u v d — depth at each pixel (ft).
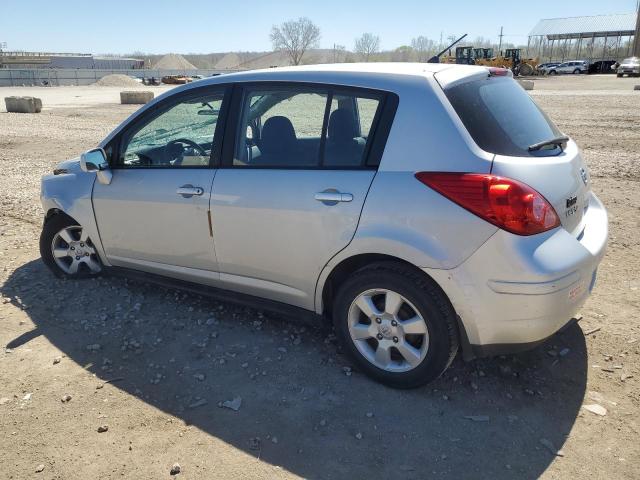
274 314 13.46
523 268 8.86
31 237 19.85
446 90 9.74
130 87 201.98
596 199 12.19
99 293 14.79
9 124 64.08
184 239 12.62
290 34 328.08
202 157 12.31
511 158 9.28
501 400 10.12
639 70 161.07
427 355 9.86
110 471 8.52
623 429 9.32
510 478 8.33
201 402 10.19
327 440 9.17
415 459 8.73
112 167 13.80
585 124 50.31
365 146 10.18
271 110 11.35
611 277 15.33
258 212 11.21
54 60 399.24
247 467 8.61
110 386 10.71
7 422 9.65
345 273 11.14
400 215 9.59
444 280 9.34
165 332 12.75
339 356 11.66
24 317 13.52
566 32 279.90
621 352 11.59
